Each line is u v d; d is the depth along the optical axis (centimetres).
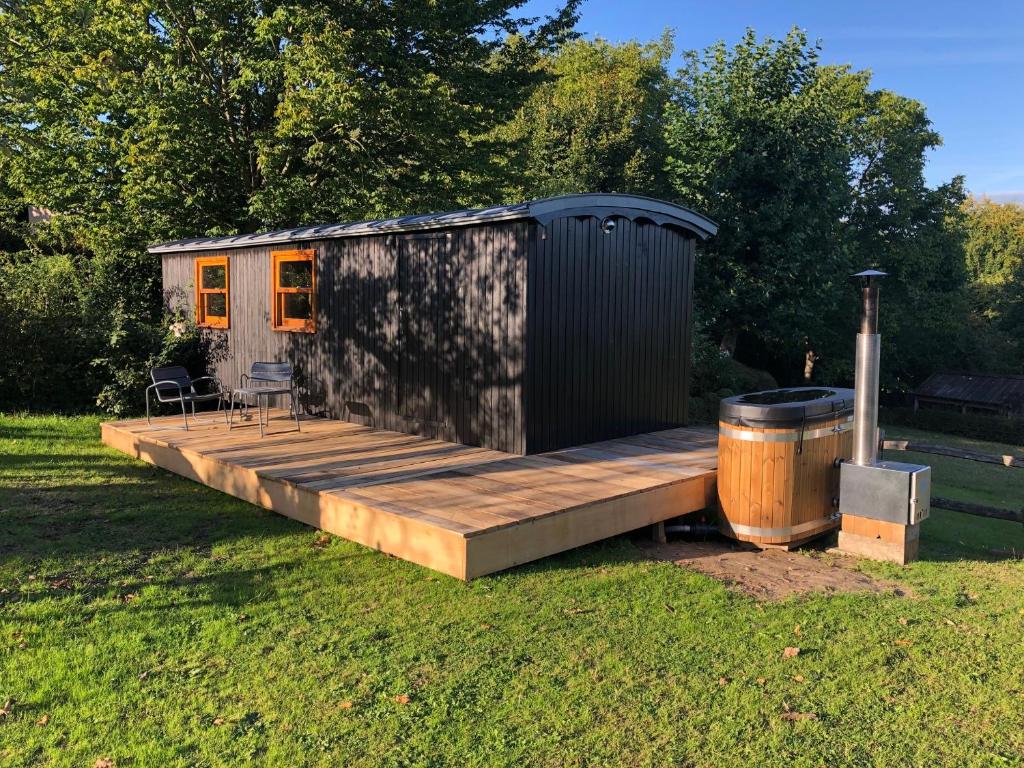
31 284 1075
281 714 307
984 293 3375
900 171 2662
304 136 1367
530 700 319
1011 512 578
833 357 2683
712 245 2016
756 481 555
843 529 557
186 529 568
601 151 2320
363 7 1359
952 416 2548
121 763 273
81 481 709
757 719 308
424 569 474
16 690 325
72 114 1390
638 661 358
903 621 415
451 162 1539
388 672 343
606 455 689
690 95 2464
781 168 1934
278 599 430
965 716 314
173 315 1157
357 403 873
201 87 1345
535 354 684
